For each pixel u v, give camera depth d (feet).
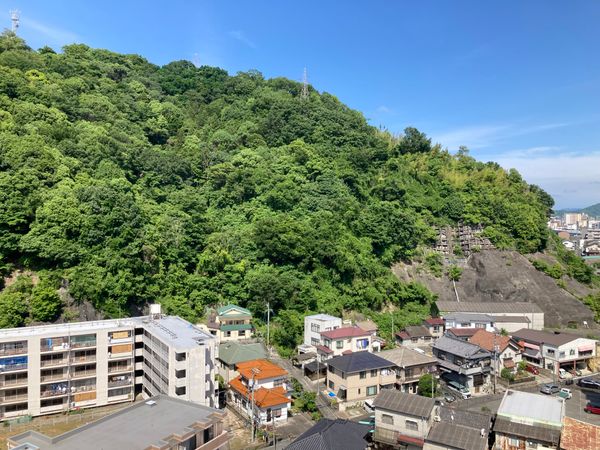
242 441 122.31
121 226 181.27
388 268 255.91
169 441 80.64
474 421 118.01
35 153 187.73
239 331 181.88
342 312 214.69
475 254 288.92
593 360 199.41
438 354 178.29
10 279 163.12
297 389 153.89
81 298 164.25
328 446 101.09
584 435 107.04
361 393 149.28
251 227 228.63
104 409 134.21
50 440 81.61
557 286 274.36
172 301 184.34
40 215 168.86
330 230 231.91
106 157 223.92
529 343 202.90
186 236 204.85
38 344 126.31
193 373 122.52
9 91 229.25
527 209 322.75
